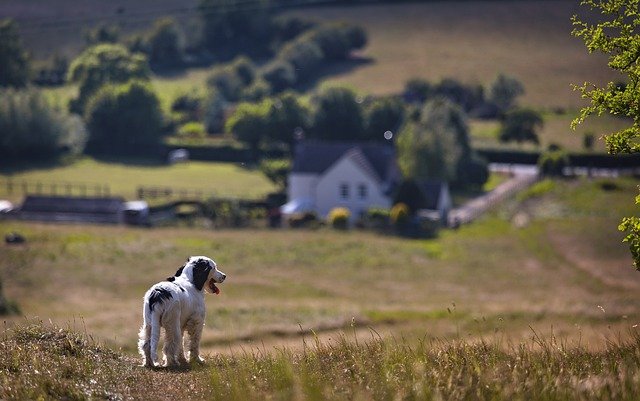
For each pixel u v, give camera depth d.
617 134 15.66
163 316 14.91
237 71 192.25
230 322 36.72
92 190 113.56
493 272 65.62
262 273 61.34
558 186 110.38
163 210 98.31
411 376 11.40
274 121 139.12
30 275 55.59
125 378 12.90
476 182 117.38
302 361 13.20
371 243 76.25
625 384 10.57
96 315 39.62
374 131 138.00
